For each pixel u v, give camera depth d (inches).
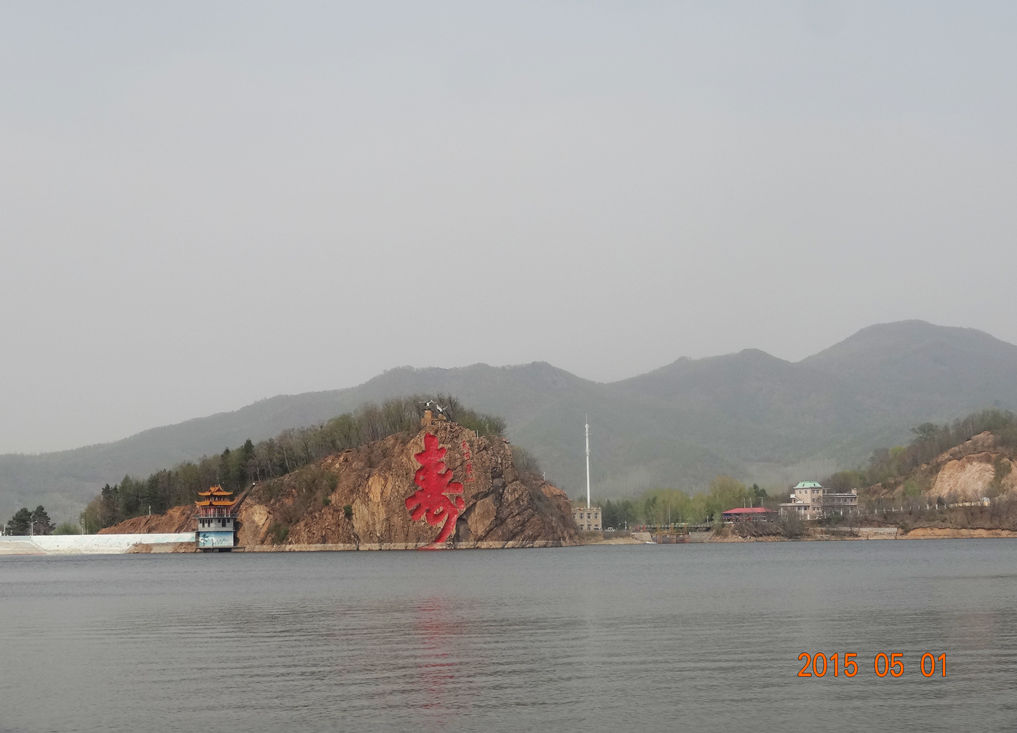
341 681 2824.8
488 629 3941.9
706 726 2298.2
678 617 4276.6
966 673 2849.4
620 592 5713.6
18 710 2532.0
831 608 4564.5
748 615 4318.4
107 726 2359.7
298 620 4399.6
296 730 2292.1
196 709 2507.4
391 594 5807.1
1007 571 7263.8
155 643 3700.8
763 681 2760.8
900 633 3649.1
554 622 4153.5
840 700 2532.0
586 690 2662.4
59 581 7829.7
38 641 3821.4
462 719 2370.8
